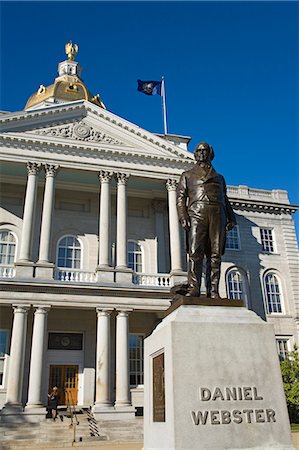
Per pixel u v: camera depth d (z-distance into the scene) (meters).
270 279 43.09
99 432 25.45
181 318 6.46
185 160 37.75
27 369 31.56
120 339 30.92
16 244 36.38
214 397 5.98
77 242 38.25
